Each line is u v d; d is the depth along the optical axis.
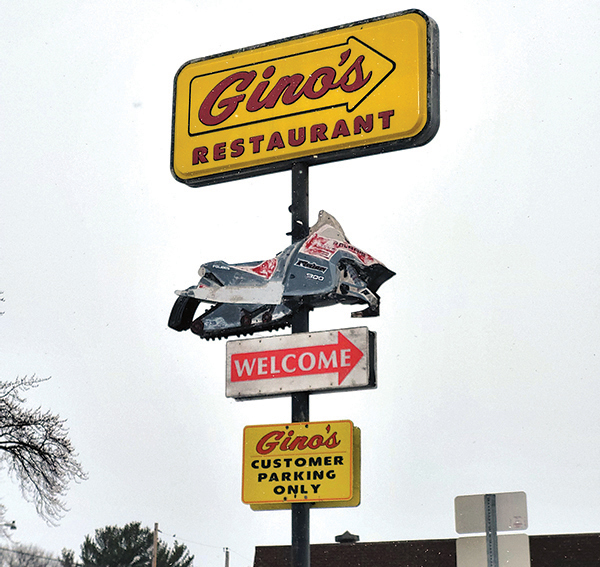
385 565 32.44
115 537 51.66
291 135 11.19
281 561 33.91
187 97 11.92
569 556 30.41
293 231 10.89
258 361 10.30
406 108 10.71
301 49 11.40
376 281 10.67
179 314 10.90
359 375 9.84
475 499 10.76
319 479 9.77
